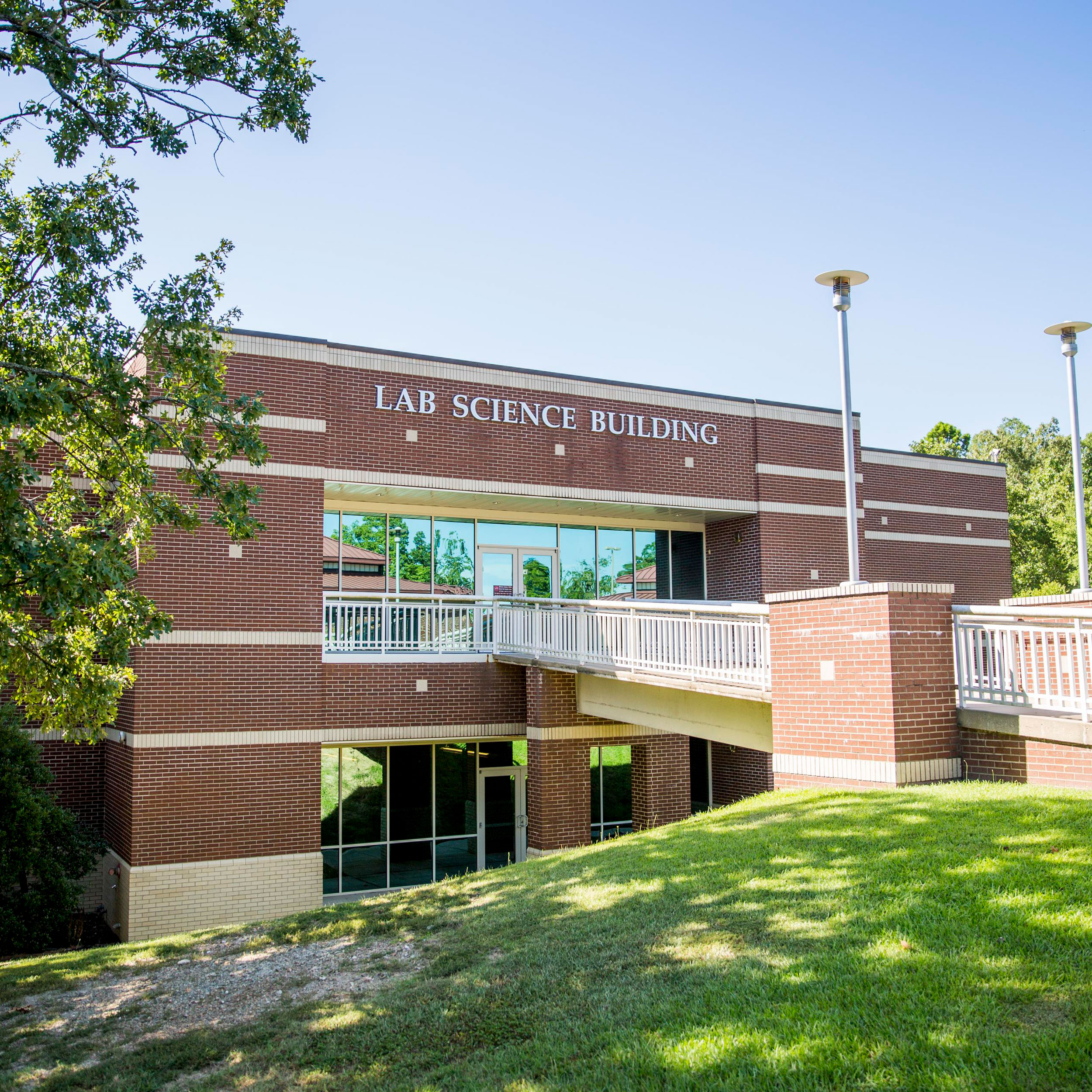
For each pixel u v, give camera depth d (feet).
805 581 74.64
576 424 67.87
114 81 35.06
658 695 50.55
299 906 56.39
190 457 36.73
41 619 52.13
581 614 54.75
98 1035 27.58
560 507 69.77
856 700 34.47
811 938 21.83
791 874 26.20
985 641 42.39
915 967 19.47
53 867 50.44
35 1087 24.06
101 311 34.60
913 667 33.60
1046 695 31.40
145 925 52.75
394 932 31.94
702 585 78.02
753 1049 17.49
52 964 36.55
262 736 56.44
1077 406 56.18
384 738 60.59
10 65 33.19
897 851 26.18
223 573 56.39
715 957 22.06
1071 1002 17.29
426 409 63.21
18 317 36.19
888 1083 15.75
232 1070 22.84
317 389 59.93
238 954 33.50
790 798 35.17
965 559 93.09
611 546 74.84
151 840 53.36
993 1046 16.26
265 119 36.29
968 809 28.71
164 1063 24.18
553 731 59.67
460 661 63.16
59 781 58.75
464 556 69.67
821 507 76.23
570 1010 21.39
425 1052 21.31
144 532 37.47
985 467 95.66
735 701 44.16
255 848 55.62
